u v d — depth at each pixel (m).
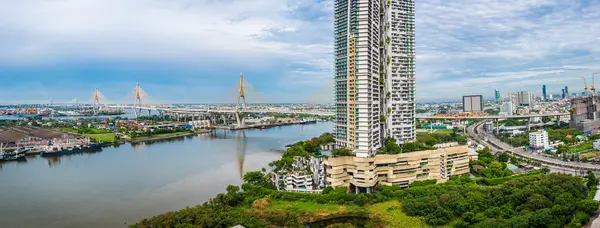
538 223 156.62
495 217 175.75
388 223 183.38
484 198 195.12
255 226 174.50
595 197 192.62
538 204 172.25
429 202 195.88
